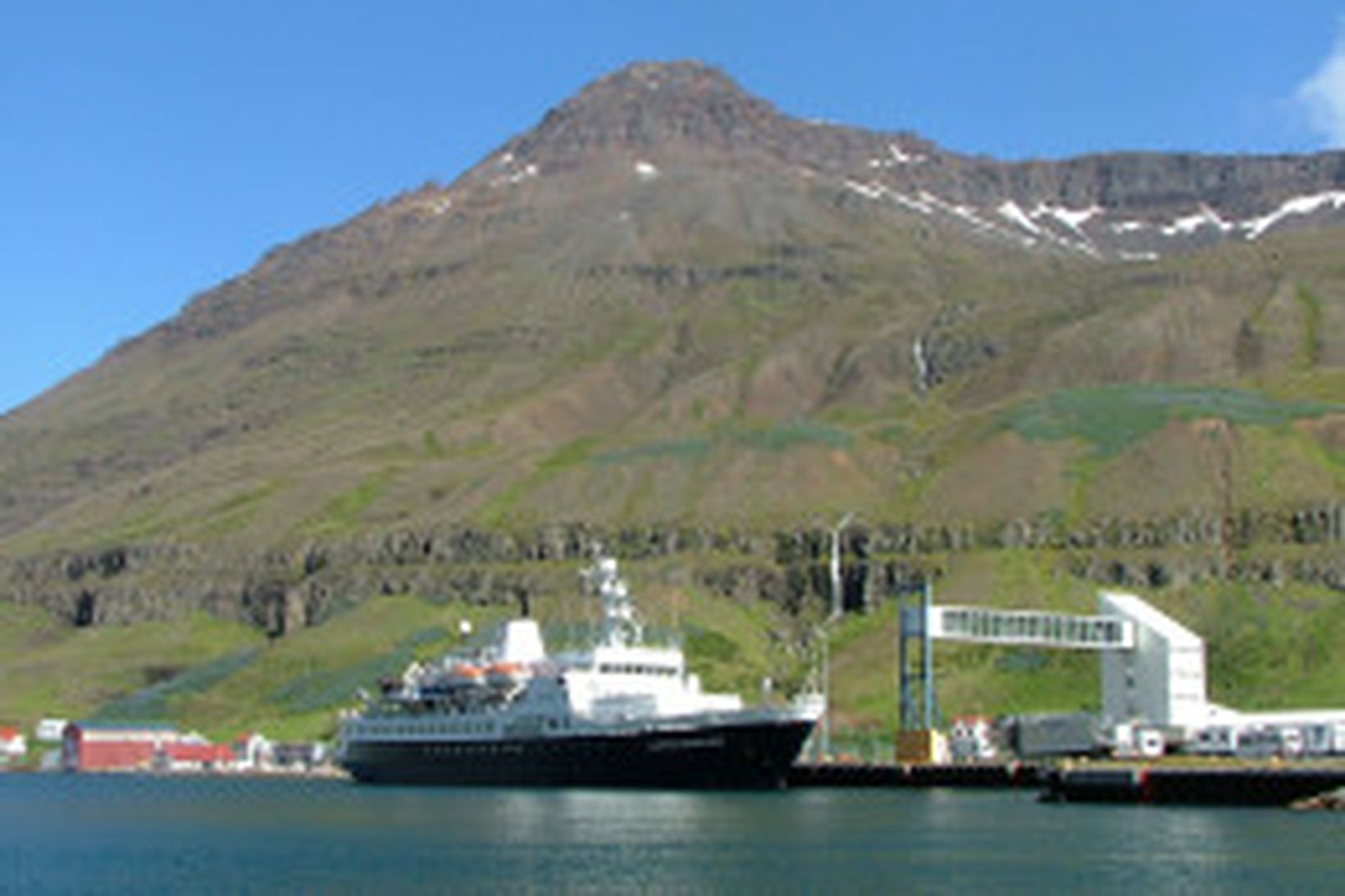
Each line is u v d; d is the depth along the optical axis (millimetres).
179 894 128500
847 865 136875
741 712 196250
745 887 126375
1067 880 126688
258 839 168500
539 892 125875
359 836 167000
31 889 133250
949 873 131375
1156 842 149125
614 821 172500
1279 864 133875
